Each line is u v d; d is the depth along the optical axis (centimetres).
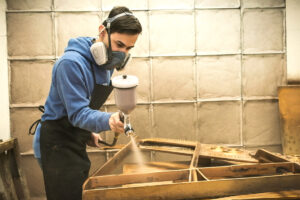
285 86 228
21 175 208
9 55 222
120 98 88
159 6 226
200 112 236
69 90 107
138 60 229
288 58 232
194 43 230
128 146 176
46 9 221
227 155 168
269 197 104
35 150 134
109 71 144
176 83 233
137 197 101
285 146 227
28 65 225
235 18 229
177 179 125
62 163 123
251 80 234
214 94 235
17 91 226
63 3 221
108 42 116
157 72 231
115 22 112
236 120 237
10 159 208
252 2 228
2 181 184
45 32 223
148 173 124
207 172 130
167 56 230
